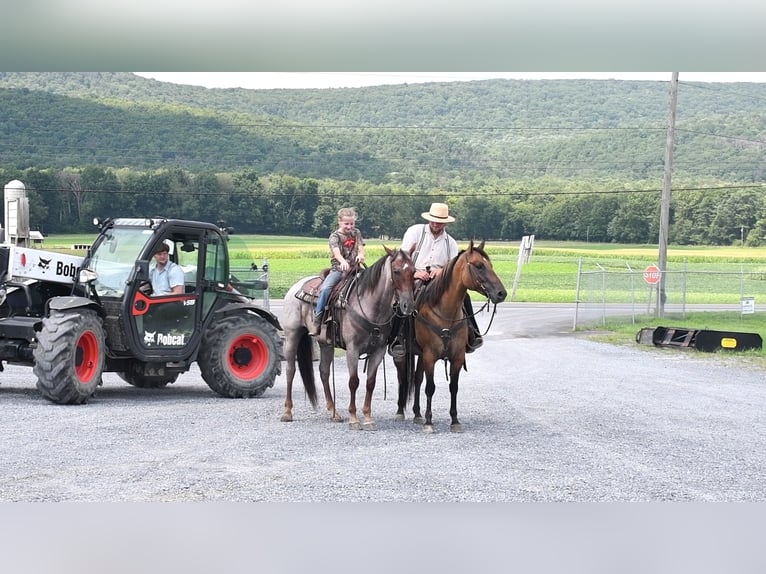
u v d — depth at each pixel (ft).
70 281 41.22
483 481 25.08
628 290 200.95
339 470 26.09
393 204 309.22
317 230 299.38
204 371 42.80
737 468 27.48
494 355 70.59
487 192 344.90
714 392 46.98
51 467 25.81
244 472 25.64
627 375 55.52
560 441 31.60
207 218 284.00
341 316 33.50
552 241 329.52
